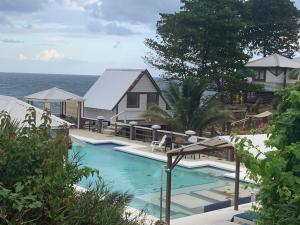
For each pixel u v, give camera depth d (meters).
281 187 4.36
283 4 62.50
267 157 4.43
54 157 4.51
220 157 26.91
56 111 48.94
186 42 43.03
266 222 4.75
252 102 50.81
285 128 4.75
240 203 17.00
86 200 5.15
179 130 32.34
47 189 4.33
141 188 20.78
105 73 43.38
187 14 41.59
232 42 42.47
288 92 5.27
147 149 29.34
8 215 4.07
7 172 4.36
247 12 56.16
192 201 18.00
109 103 38.88
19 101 14.78
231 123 36.62
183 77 43.25
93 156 28.33
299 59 57.97
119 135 35.12
